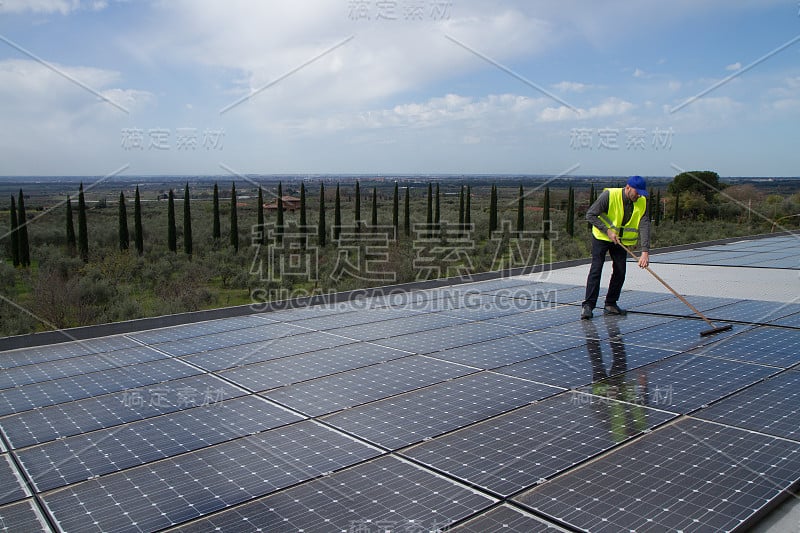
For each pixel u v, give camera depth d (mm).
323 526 2980
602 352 6184
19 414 4777
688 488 3246
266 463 3742
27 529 3023
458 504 3164
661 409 4449
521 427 4195
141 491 3408
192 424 4461
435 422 4359
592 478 3396
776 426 4047
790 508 3117
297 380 5543
